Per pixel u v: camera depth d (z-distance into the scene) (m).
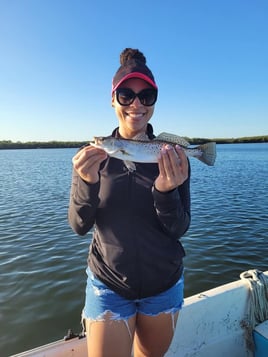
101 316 0.76
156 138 0.92
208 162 1.03
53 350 0.98
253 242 3.00
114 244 0.77
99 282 0.77
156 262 0.77
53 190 6.79
